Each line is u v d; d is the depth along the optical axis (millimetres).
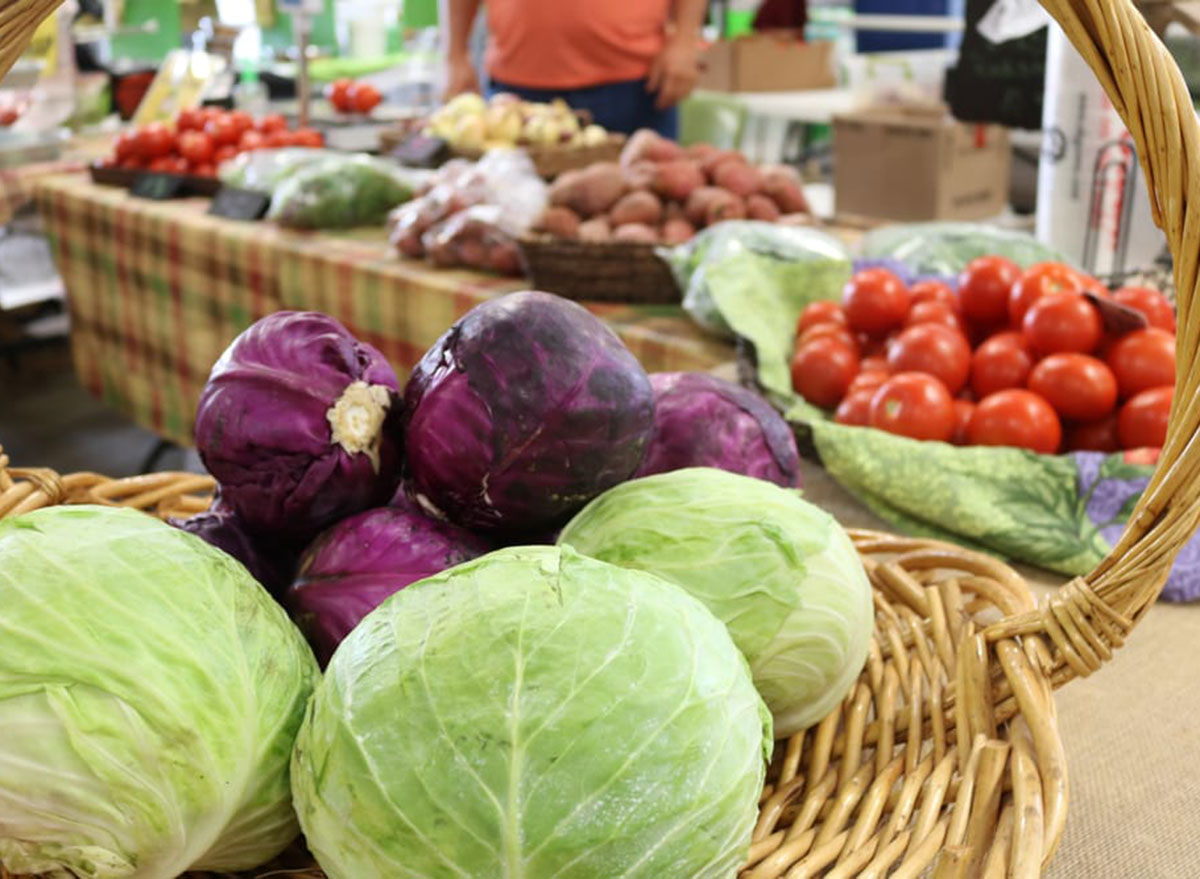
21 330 4012
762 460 945
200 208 2723
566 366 773
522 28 3025
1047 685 778
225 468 812
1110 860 775
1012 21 1949
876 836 707
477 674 581
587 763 562
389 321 2199
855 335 1574
